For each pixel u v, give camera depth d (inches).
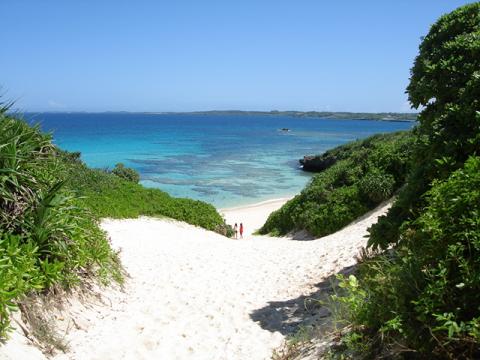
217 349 245.4
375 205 713.6
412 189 243.4
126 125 6653.5
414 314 138.9
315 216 745.6
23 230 232.2
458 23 265.7
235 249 603.8
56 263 237.8
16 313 188.5
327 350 187.3
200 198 1512.1
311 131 6092.5
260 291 377.7
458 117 223.9
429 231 143.7
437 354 129.0
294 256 515.8
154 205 827.4
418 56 281.0
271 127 7126.0
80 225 303.7
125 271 368.5
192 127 6510.8
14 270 193.5
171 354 232.2
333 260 429.4
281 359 213.3
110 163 2311.8
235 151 3110.2
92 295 271.0
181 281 395.9
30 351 172.9
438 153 229.6
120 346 221.3
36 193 249.3
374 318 165.2
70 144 3312.0
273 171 2176.4
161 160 2491.4
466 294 125.6
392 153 759.7
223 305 329.1
